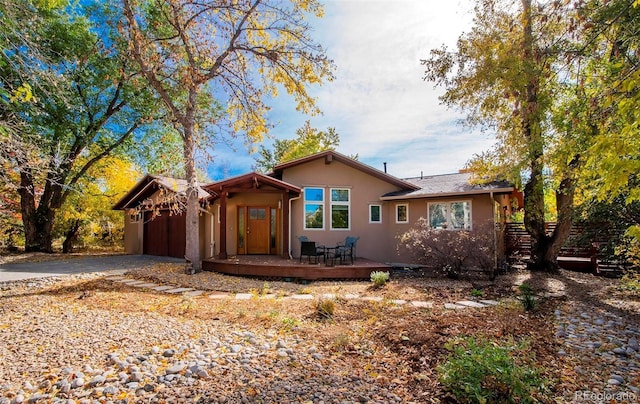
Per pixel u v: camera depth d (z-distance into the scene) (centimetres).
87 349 386
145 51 984
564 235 1034
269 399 289
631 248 714
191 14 979
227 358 373
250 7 986
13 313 538
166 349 389
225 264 1055
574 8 454
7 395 286
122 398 285
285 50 1055
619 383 341
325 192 1288
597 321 554
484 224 1051
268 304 634
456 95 887
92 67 1358
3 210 1103
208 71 1062
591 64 591
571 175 727
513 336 448
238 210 1327
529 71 730
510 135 887
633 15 509
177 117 1015
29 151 569
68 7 1246
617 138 302
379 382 327
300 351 402
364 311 588
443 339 420
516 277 987
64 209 1728
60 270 1009
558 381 340
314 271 977
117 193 1897
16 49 532
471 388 273
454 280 938
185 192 1080
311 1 1016
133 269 1033
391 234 1316
